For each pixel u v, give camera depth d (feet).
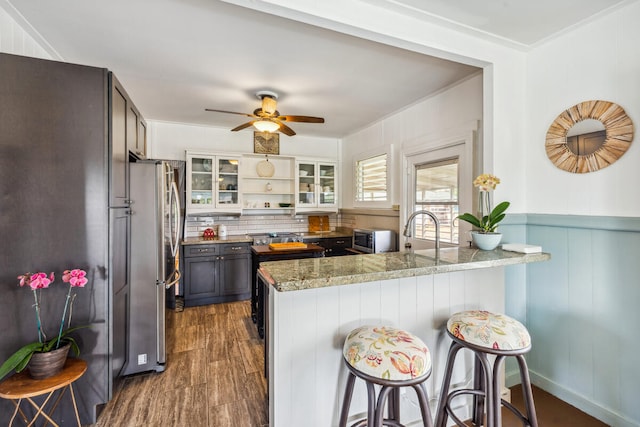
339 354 5.09
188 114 13.05
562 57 6.71
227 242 13.66
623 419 5.82
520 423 6.13
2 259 5.25
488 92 7.13
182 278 13.11
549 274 7.05
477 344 4.61
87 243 5.67
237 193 14.84
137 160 8.14
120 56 7.98
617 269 5.91
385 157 13.66
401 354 4.01
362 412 5.32
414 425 5.68
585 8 5.82
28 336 5.38
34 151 5.37
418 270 4.80
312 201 16.65
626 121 5.71
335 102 11.53
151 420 6.15
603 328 6.12
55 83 5.44
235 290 13.85
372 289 5.31
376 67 8.59
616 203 5.86
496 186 6.89
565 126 6.63
